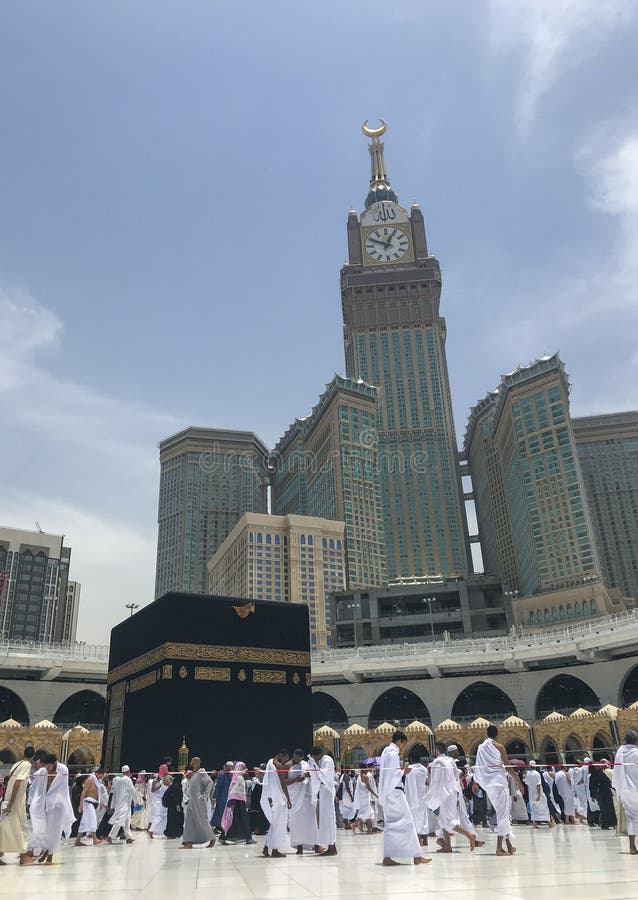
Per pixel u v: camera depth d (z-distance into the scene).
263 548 197.75
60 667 78.44
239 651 36.56
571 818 27.20
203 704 34.53
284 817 16.91
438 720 80.94
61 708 93.75
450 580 176.88
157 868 14.51
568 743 79.62
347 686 84.50
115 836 24.11
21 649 79.25
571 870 12.43
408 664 82.00
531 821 26.45
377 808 26.56
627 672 73.25
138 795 28.78
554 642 77.31
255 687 36.34
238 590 198.88
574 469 199.38
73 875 13.47
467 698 100.94
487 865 13.51
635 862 13.41
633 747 14.98
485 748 15.97
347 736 66.88
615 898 9.40
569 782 27.70
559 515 198.00
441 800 16.48
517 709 80.81
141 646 38.06
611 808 23.30
